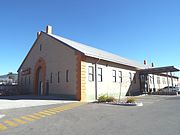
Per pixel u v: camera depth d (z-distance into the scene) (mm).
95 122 8938
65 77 21469
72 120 9508
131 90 29078
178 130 7305
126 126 8062
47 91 24172
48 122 9094
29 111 12406
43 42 26156
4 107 14133
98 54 22812
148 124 8367
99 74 22328
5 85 29641
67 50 21641
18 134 7094
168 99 20781
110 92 23859
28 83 28781
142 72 31891
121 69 27078
